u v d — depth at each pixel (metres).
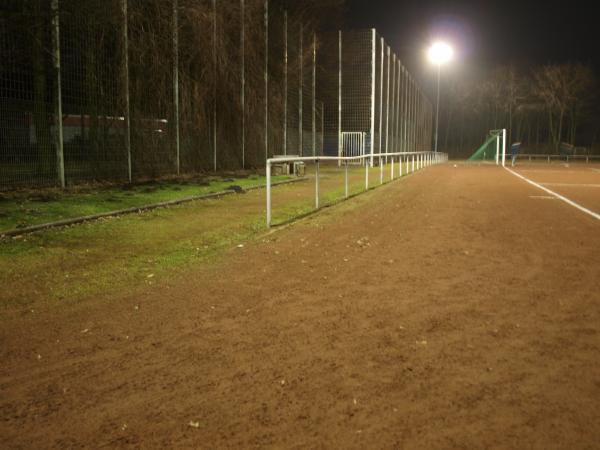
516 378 3.83
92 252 8.24
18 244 8.74
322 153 37.62
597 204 14.58
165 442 3.05
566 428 3.18
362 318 5.11
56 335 4.75
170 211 12.80
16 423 3.28
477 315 5.20
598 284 6.35
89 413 3.39
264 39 26.50
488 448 2.98
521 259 7.66
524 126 77.25
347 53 37.34
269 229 10.27
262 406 3.45
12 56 14.46
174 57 20.03
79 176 16.28
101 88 16.89
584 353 4.28
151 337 4.66
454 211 12.88
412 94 52.28
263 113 26.92
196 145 21.94
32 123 15.00
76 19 15.99
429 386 3.71
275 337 4.63
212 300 5.71
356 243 8.81
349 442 3.04
